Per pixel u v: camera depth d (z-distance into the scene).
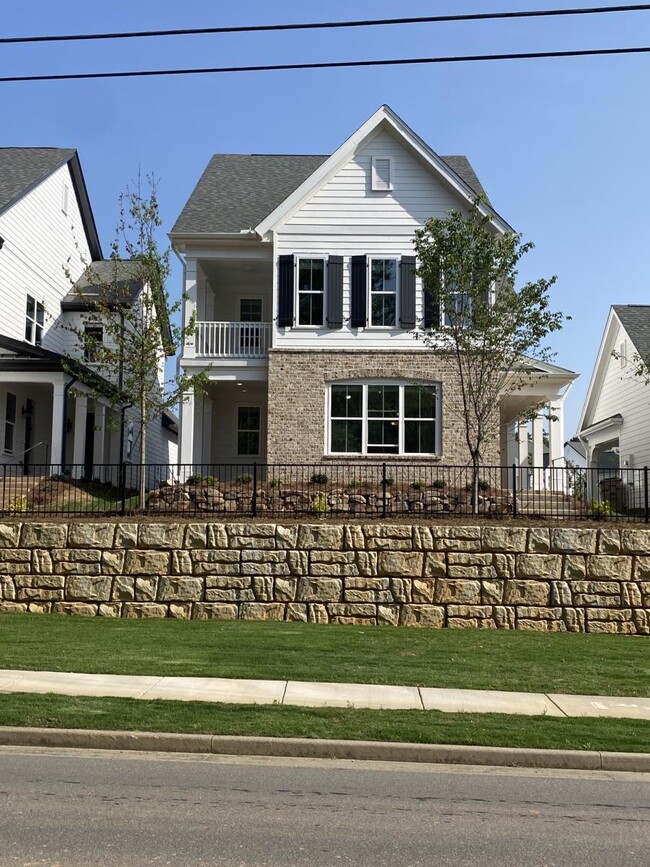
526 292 17.86
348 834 6.00
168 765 7.79
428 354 23.02
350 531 15.02
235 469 25.06
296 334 23.31
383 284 23.44
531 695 10.30
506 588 14.80
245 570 15.05
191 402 23.36
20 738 8.39
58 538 15.34
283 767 7.85
